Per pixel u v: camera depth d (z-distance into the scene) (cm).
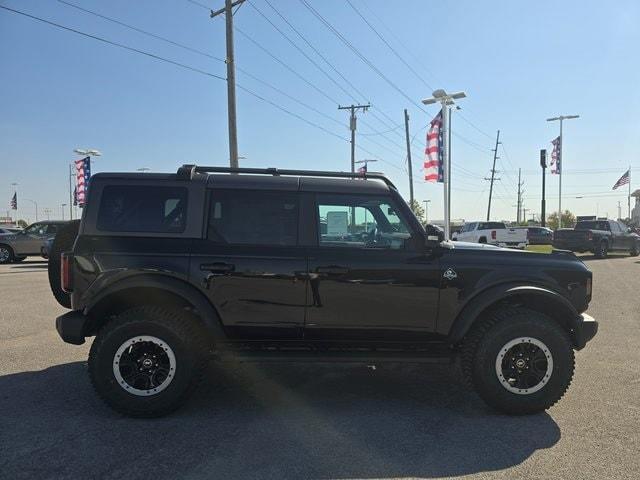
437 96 2081
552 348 452
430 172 2148
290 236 464
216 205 466
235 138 1909
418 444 396
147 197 464
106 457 371
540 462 366
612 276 1570
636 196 5084
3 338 729
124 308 476
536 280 469
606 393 513
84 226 457
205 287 448
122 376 440
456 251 473
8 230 2314
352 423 438
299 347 470
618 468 357
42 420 437
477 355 457
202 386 534
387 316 461
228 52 1891
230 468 356
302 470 354
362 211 473
